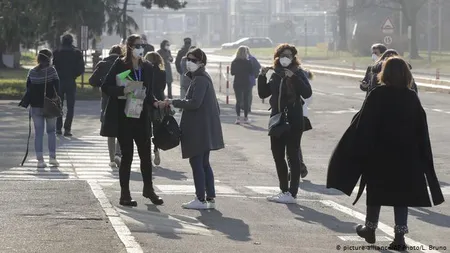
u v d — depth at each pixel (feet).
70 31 338.75
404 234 64.80
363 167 62.75
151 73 80.18
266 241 66.59
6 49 399.65
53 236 62.03
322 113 198.90
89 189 87.51
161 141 81.25
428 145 62.44
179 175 104.63
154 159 111.04
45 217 69.87
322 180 102.83
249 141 143.84
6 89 240.32
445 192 95.04
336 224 75.25
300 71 86.79
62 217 69.97
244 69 171.73
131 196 87.56
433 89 281.13
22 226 65.82
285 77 85.66
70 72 143.64
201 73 81.30
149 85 80.18
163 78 103.24
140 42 79.41
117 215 71.51
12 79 299.79
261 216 78.79
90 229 65.00
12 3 276.62
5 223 67.05
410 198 61.67
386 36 371.15
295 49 86.53
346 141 62.85
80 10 305.12
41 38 332.80
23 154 121.80
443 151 130.93
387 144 61.77
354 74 378.12
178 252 59.72
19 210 73.36
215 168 112.16
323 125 171.01
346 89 293.23
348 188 62.69
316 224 75.15
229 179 102.63
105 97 110.42
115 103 79.51
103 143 136.05
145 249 59.98
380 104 62.03
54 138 110.01
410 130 61.98
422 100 237.66
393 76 62.39
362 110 62.49
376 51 103.35
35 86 107.34
